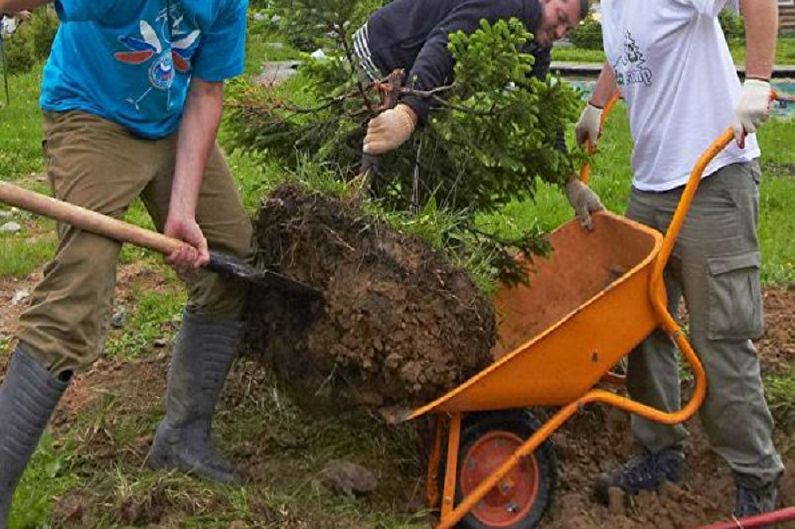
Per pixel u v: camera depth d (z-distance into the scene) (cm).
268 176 431
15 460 340
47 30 1922
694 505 434
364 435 441
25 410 336
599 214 440
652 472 436
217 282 384
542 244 427
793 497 444
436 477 385
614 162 1118
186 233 352
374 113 420
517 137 419
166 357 527
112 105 349
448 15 434
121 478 383
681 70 393
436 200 438
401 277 360
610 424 482
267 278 364
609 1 416
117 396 470
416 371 359
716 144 366
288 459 428
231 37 362
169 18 340
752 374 401
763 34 360
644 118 407
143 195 380
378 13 447
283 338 386
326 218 367
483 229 470
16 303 646
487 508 387
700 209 393
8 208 866
